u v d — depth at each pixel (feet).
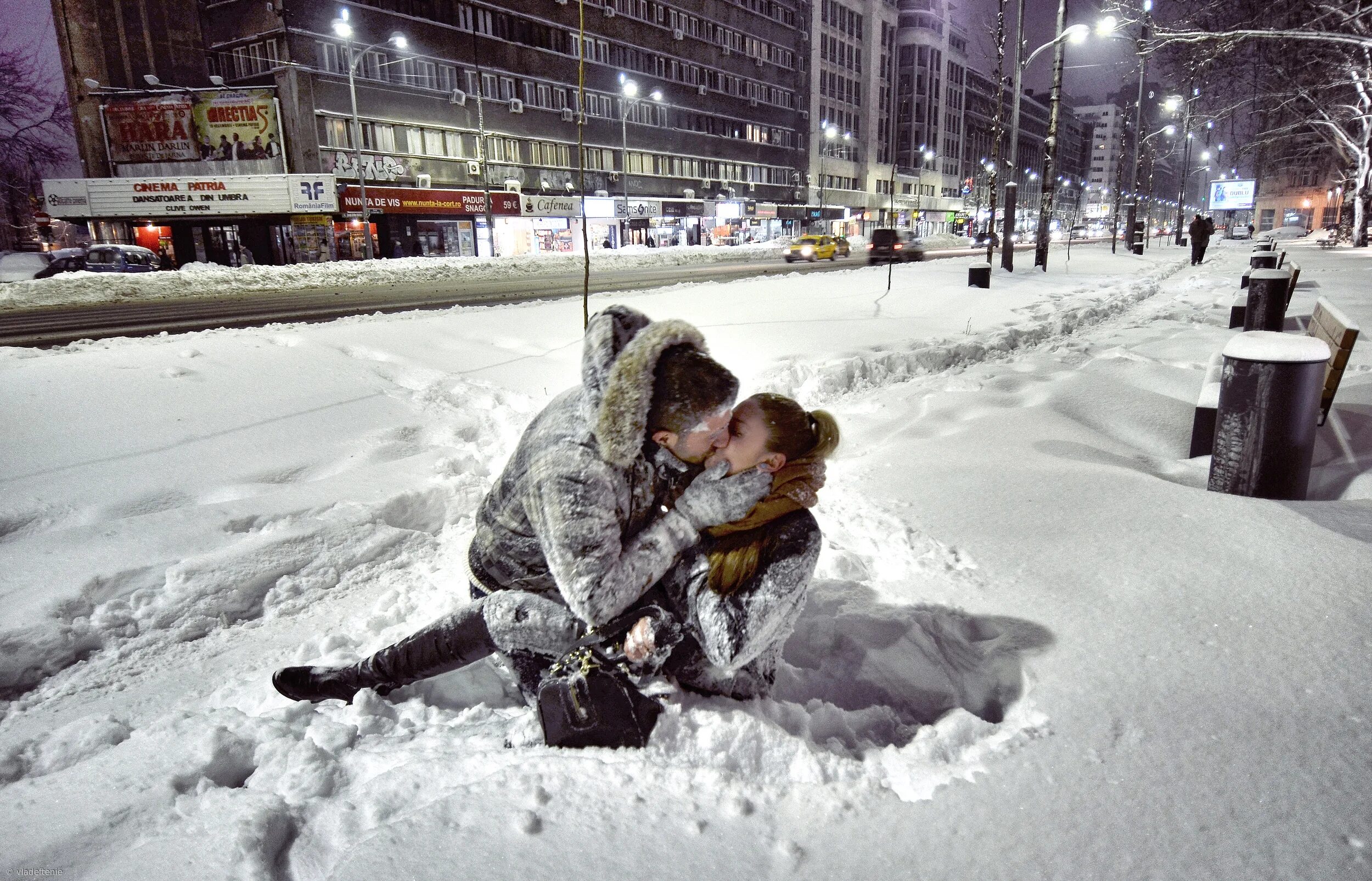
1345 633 7.27
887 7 270.05
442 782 5.54
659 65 178.19
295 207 112.68
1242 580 8.46
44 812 5.36
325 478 13.53
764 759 5.67
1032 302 40.57
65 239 153.58
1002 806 5.22
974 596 8.47
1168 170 444.96
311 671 7.02
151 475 12.85
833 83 247.09
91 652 8.57
